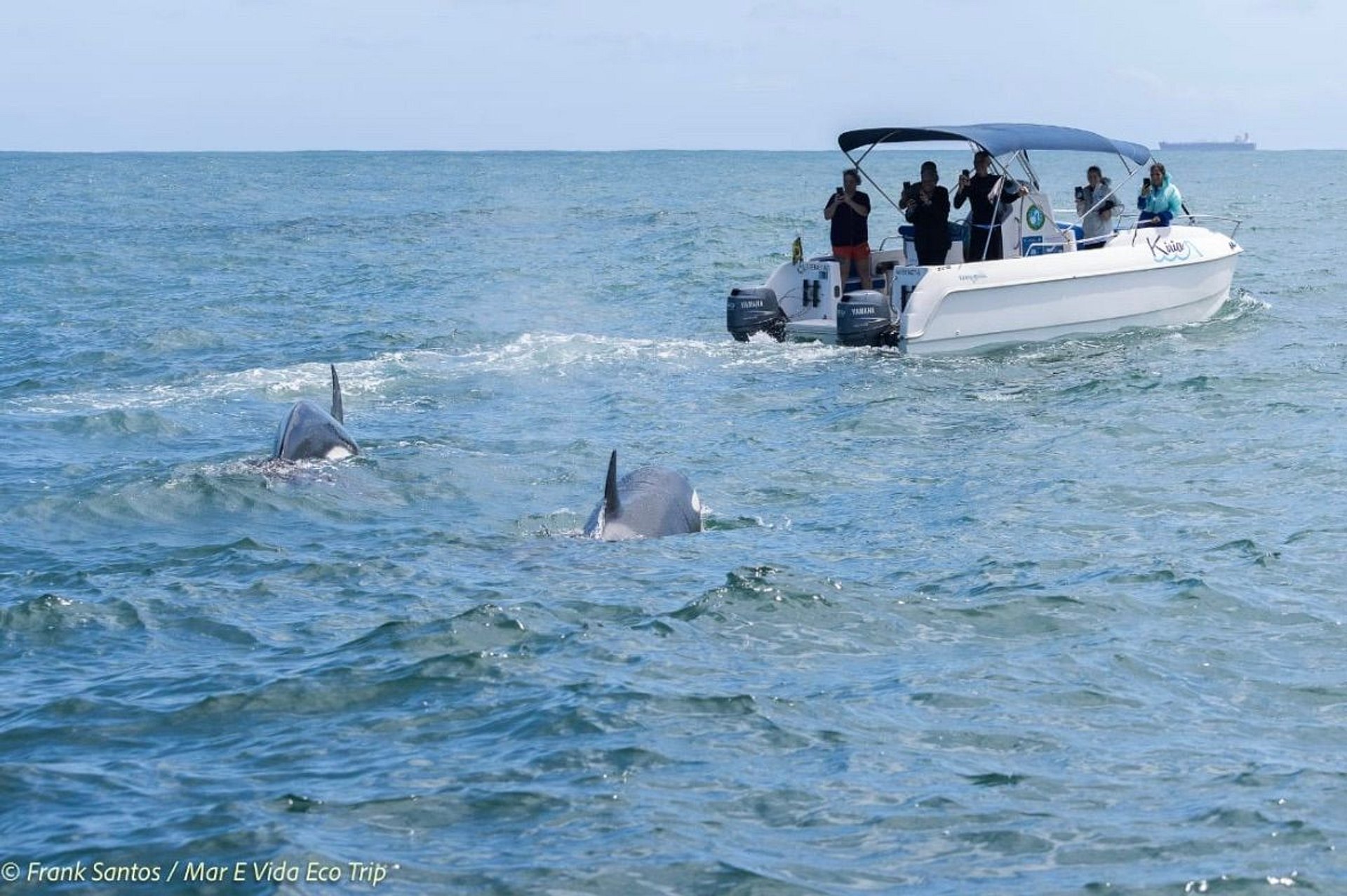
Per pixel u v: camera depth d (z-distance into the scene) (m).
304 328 32.59
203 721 10.04
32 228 71.56
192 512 16.06
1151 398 21.97
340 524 15.59
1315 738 9.61
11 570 13.96
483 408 22.38
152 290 41.59
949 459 18.50
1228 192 113.12
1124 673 10.87
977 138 25.86
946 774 9.08
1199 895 7.51
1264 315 30.30
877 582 13.17
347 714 10.13
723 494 16.84
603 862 7.86
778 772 9.09
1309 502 15.77
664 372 25.25
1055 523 15.23
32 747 9.61
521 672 10.85
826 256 29.09
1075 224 28.94
